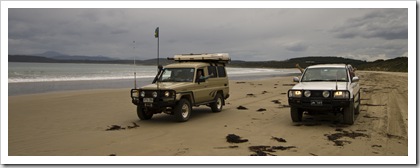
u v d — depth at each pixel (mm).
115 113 11828
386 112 11328
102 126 9391
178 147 6992
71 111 12195
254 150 6695
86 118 10734
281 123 9602
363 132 8219
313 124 9336
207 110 12555
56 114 11500
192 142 7402
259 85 26422
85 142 7488
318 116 10672
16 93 19125
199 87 10805
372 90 20234
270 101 15391
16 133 8414
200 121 10102
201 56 11750
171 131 8609
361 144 7086
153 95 9664
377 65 110250
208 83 11328
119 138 7852
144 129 8914
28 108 12789
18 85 25281
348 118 8930
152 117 11016
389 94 17500
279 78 41438
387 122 9492
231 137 7527
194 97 10516
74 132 8539
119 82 30484
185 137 7898
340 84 9312
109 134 8289
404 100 14648
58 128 9062
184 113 10109
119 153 6594
